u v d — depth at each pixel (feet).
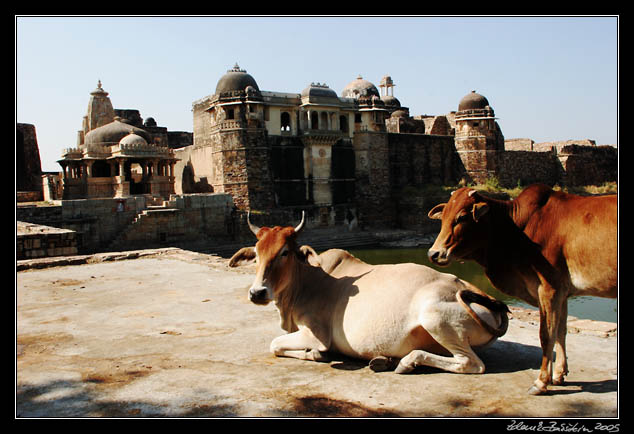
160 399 14.99
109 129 128.77
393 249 137.49
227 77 140.05
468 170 181.98
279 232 17.66
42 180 131.85
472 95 184.96
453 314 15.49
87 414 14.02
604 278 13.85
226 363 18.12
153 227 113.09
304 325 18.21
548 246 14.61
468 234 15.56
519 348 18.78
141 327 23.20
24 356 19.25
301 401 14.56
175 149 174.50
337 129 152.05
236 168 133.69
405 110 221.46
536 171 198.59
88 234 105.29
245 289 31.12
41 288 32.14
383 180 160.86
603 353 18.16
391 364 16.61
